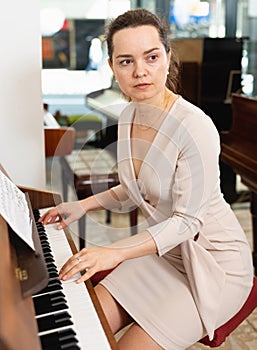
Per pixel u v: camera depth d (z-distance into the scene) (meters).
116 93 4.26
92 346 0.97
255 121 2.65
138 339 1.34
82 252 1.27
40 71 1.93
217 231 1.50
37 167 2.02
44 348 0.94
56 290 1.17
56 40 5.97
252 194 2.69
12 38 1.87
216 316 1.42
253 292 1.61
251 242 3.33
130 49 1.37
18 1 1.84
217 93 3.92
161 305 1.40
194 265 1.43
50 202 1.71
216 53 3.86
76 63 6.06
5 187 1.47
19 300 0.89
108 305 1.45
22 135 1.97
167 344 1.35
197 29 4.70
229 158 2.78
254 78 4.46
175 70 1.58
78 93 5.85
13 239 1.15
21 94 1.93
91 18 5.91
